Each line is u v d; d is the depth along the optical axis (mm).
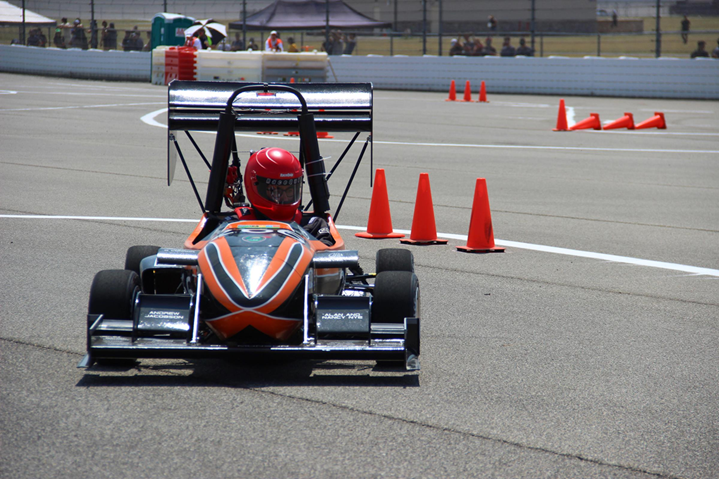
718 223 41219
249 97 24938
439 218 41906
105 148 65812
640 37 144125
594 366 20672
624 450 15656
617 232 38969
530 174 56625
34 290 26891
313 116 23609
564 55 144000
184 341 18719
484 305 26516
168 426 16188
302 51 148250
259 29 156375
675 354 21812
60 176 52312
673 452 15609
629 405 18016
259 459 14836
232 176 25281
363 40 156375
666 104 112562
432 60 137750
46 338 21781
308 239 21719
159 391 18094
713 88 118750
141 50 169750
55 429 15922
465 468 14727
